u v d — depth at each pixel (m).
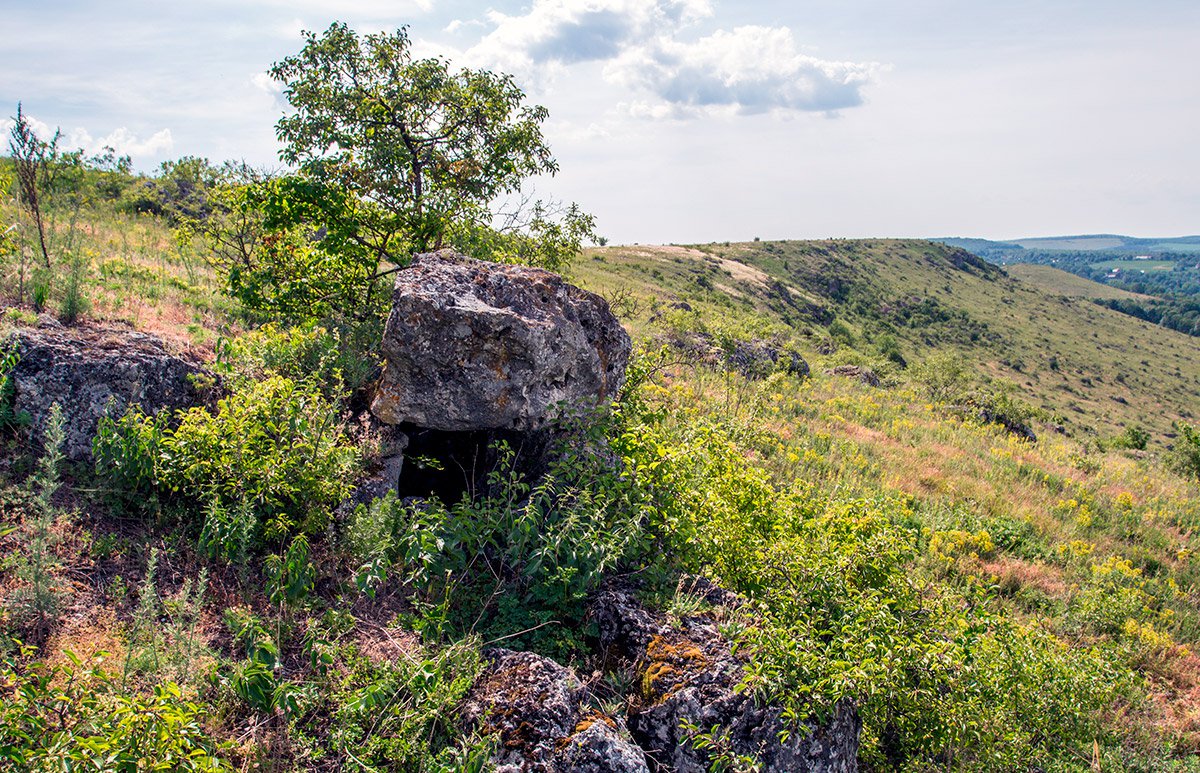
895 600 5.21
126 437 4.93
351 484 5.30
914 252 151.38
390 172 9.66
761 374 18.25
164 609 4.17
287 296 8.63
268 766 3.56
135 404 5.16
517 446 6.30
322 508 4.98
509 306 6.11
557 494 5.68
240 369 5.93
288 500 5.10
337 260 8.95
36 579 3.86
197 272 10.74
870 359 34.25
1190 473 18.48
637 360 7.89
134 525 4.76
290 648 4.30
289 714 3.80
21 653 3.64
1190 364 121.81
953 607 5.90
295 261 8.98
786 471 10.72
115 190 17.89
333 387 6.39
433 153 10.22
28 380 4.96
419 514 5.07
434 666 4.10
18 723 3.03
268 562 4.58
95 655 3.34
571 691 4.17
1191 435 19.14
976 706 4.97
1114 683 6.19
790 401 15.25
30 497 4.50
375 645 4.48
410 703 4.00
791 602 4.91
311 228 9.45
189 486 4.98
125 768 3.02
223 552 4.54
